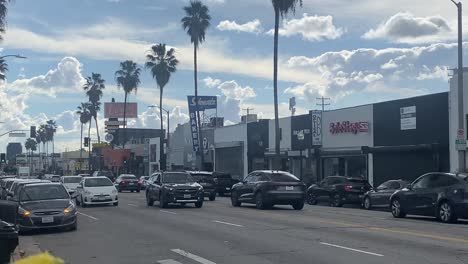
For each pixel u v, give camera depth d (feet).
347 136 121.19
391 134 108.88
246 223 60.39
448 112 95.81
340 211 79.92
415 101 103.19
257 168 160.76
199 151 195.42
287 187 82.33
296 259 36.37
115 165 297.33
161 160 221.05
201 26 178.60
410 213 65.36
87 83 330.13
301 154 131.13
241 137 169.48
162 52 217.77
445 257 36.42
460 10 79.66
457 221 61.98
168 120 226.17
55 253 41.39
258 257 37.42
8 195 59.93
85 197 92.73
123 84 285.02
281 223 60.03
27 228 53.78
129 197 128.26
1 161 206.28
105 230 56.70
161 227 58.03
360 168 117.91
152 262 36.50
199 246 43.27
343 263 34.60
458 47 79.66
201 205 89.20
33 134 184.24
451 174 61.82
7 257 27.78
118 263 36.35
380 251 39.22
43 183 60.85
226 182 137.18
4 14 111.55
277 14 126.21
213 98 203.62
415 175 102.63
